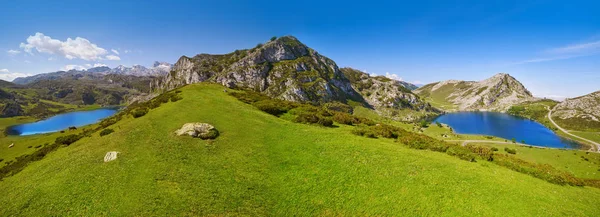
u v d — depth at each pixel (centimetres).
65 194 2539
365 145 4059
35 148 5934
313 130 4941
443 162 3478
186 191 2561
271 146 3922
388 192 2652
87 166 3062
